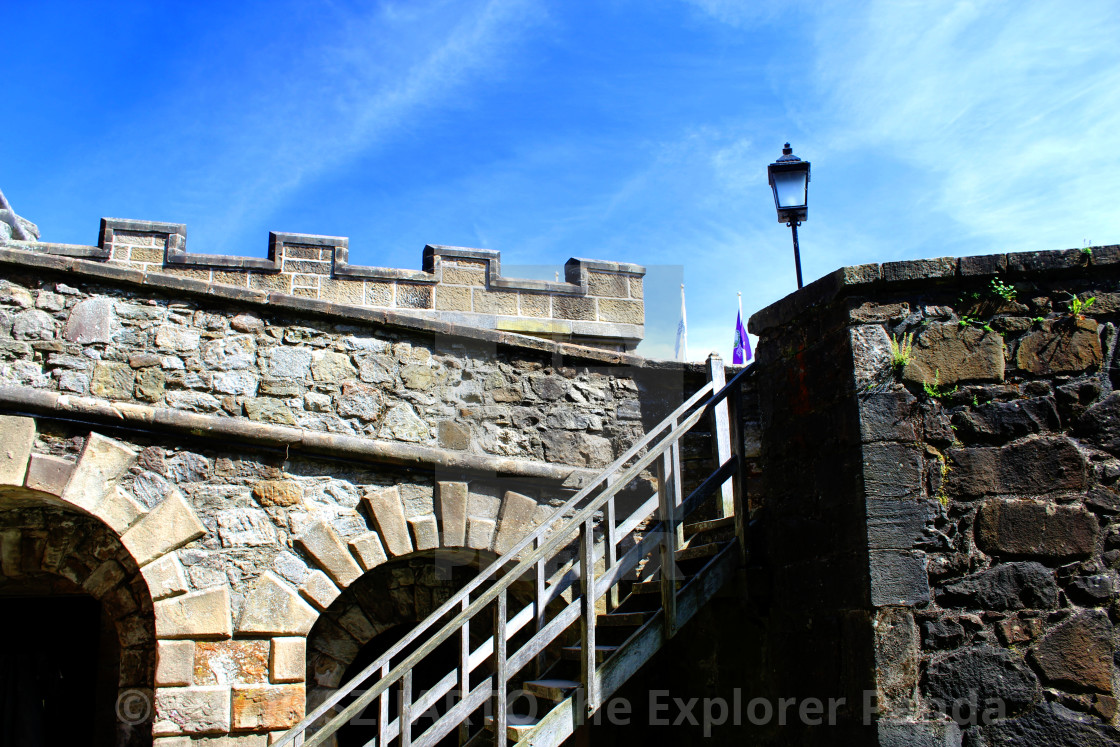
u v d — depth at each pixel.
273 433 6.29
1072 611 4.30
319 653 6.96
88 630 7.66
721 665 5.74
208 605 5.98
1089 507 4.39
